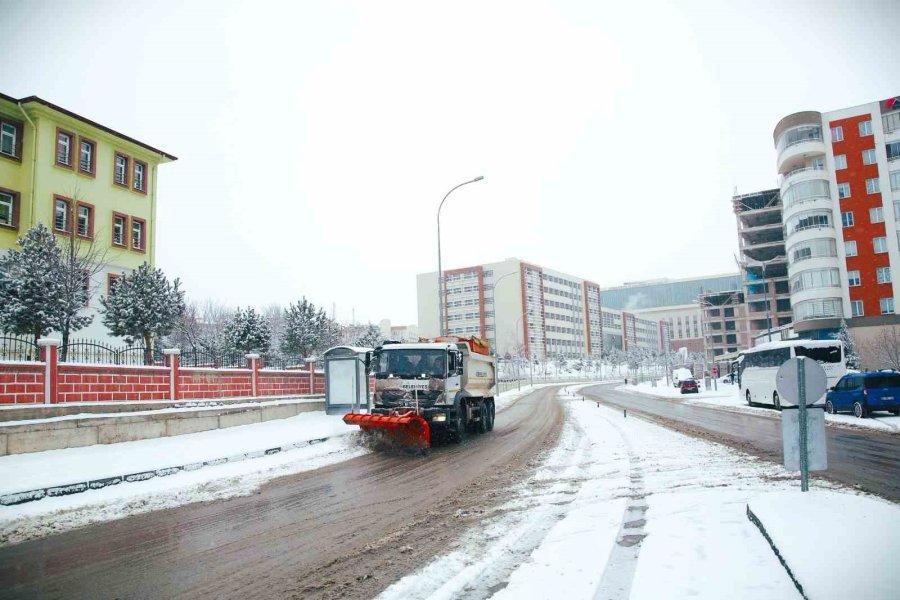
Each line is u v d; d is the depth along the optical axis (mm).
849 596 4156
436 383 16531
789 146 59938
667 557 5727
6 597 5348
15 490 9008
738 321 103250
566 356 123562
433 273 120188
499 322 112312
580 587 5090
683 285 178625
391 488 10352
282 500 9453
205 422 15648
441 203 29406
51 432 11555
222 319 51844
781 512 6430
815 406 7305
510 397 52406
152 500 9516
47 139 27359
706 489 9070
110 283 29406
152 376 15102
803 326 57844
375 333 41031
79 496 9602
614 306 186375
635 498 8672
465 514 8219
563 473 11359
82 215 28953
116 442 12938
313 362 22734
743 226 84062
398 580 5578
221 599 5230
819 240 57156
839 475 9977
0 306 17500
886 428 18094
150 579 5781
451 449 16141
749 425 20594
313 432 17516
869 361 50406
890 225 55406
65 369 12750
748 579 4984
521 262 112438
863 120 57500
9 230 26125
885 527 5551
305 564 6164
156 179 33719
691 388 52344
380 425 15578
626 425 21500
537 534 6984
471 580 5516
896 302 54469
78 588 5559
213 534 7441
